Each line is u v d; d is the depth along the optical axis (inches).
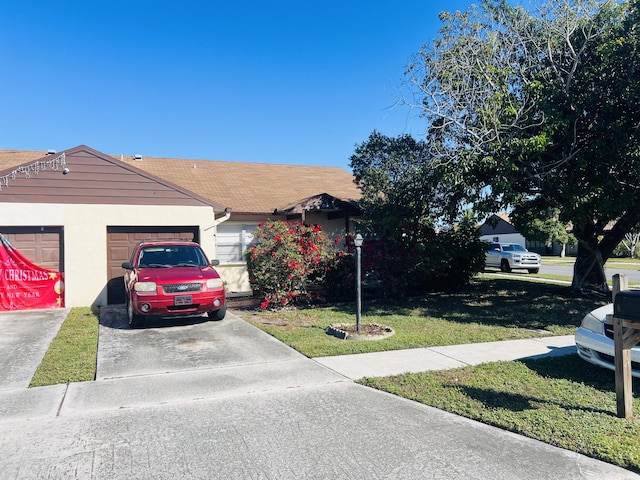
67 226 472.7
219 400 205.0
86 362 265.3
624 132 360.5
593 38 393.7
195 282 369.1
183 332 351.3
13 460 149.1
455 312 446.6
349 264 517.0
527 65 428.5
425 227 537.6
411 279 541.6
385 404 200.1
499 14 428.1
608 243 557.0
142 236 507.5
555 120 379.6
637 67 353.4
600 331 238.8
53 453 154.0
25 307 457.7
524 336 338.3
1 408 194.5
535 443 162.2
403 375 239.6
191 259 415.8
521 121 386.9
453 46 422.0
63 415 187.2
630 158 376.8
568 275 911.7
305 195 685.3
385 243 516.4
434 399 204.4
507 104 395.9
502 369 250.2
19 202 457.1
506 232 2159.2
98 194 486.6
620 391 183.0
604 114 377.4
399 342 313.6
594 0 401.7
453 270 597.3
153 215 505.7
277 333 343.9
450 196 468.4
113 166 493.4
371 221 546.0
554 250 2021.4
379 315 429.4
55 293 469.7
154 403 201.0
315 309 463.2
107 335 340.8
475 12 420.2
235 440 164.2
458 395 209.5
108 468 144.3
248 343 315.3
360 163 609.9
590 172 403.5
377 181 540.1
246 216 616.4
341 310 455.5
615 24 380.8
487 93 401.1
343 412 190.9
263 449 157.2
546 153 417.1
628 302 176.9
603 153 376.5
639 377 228.4
